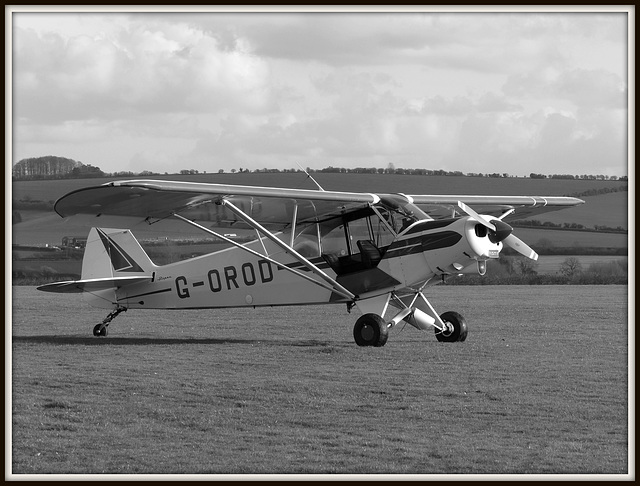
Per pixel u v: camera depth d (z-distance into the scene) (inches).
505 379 1481.3
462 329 2010.3
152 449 1042.1
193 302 2250.2
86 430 1125.7
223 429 1129.4
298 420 1174.3
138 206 1774.1
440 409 1239.5
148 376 1512.1
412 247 1918.1
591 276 5703.7
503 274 6097.4
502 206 2363.4
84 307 3395.7
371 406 1259.8
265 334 2295.8
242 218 1841.8
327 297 2026.3
